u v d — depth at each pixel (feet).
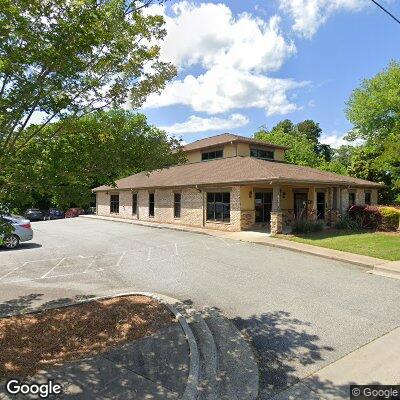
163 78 21.33
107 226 81.30
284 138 157.28
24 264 39.14
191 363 15.55
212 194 70.23
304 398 13.92
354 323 21.35
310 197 75.00
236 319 22.04
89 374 14.60
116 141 19.29
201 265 37.17
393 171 88.43
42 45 15.07
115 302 23.67
